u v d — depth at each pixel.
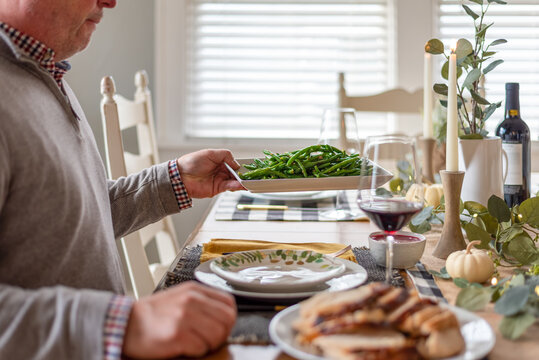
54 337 0.69
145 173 1.31
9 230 0.91
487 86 2.88
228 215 1.53
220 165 1.34
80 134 1.07
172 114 2.92
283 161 1.33
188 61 2.91
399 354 0.63
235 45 2.90
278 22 2.89
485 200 1.29
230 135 2.96
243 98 2.94
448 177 1.12
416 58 2.88
